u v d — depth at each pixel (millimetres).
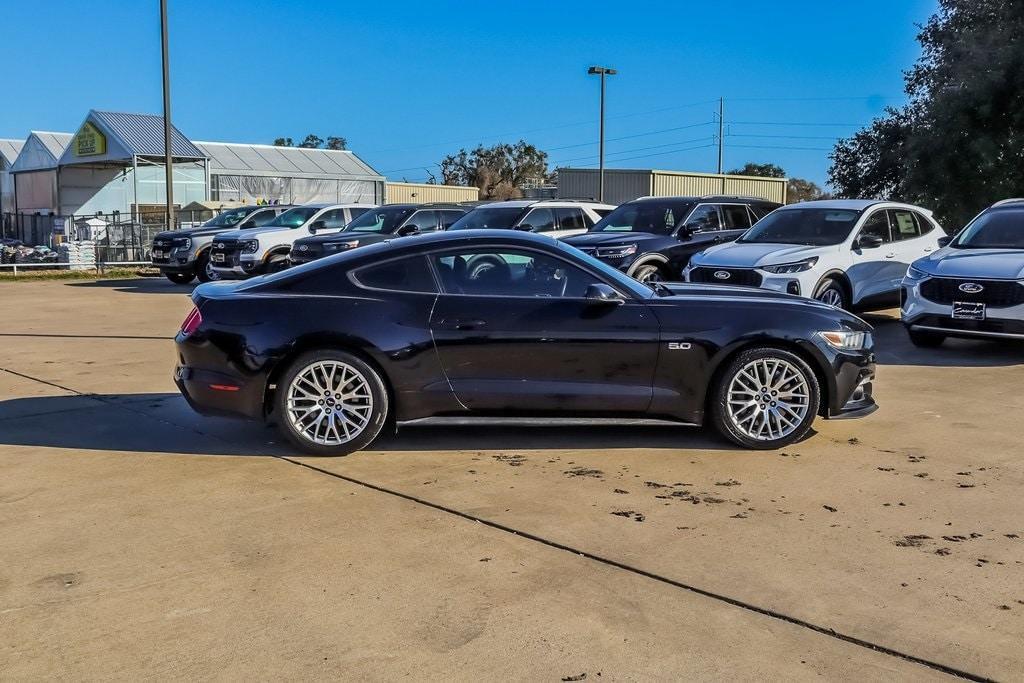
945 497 5012
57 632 3500
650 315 5816
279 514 4762
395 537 4438
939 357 9727
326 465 5641
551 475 5422
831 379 5949
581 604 3715
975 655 3297
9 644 3408
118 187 40125
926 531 4500
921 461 5711
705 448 6012
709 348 5812
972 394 7754
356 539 4414
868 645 3373
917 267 9953
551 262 5945
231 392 5762
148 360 9523
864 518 4680
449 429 6484
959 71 24656
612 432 6406
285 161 44156
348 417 5781
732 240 12953
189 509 4844
